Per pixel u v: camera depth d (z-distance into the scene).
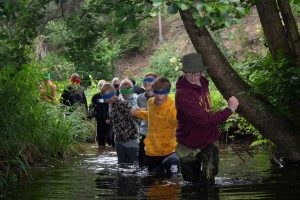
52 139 9.82
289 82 7.25
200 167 6.47
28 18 7.52
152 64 32.53
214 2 4.62
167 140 7.50
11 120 8.73
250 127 9.32
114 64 30.12
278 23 7.57
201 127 6.27
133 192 6.03
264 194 5.60
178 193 5.85
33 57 9.51
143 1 5.81
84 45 7.36
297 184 6.14
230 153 9.68
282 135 7.48
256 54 8.71
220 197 5.53
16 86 9.11
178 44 34.16
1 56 6.86
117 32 6.05
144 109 7.79
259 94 7.59
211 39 7.28
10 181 7.06
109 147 12.25
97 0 7.12
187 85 6.21
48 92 10.58
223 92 7.39
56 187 6.52
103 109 12.52
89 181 6.96
